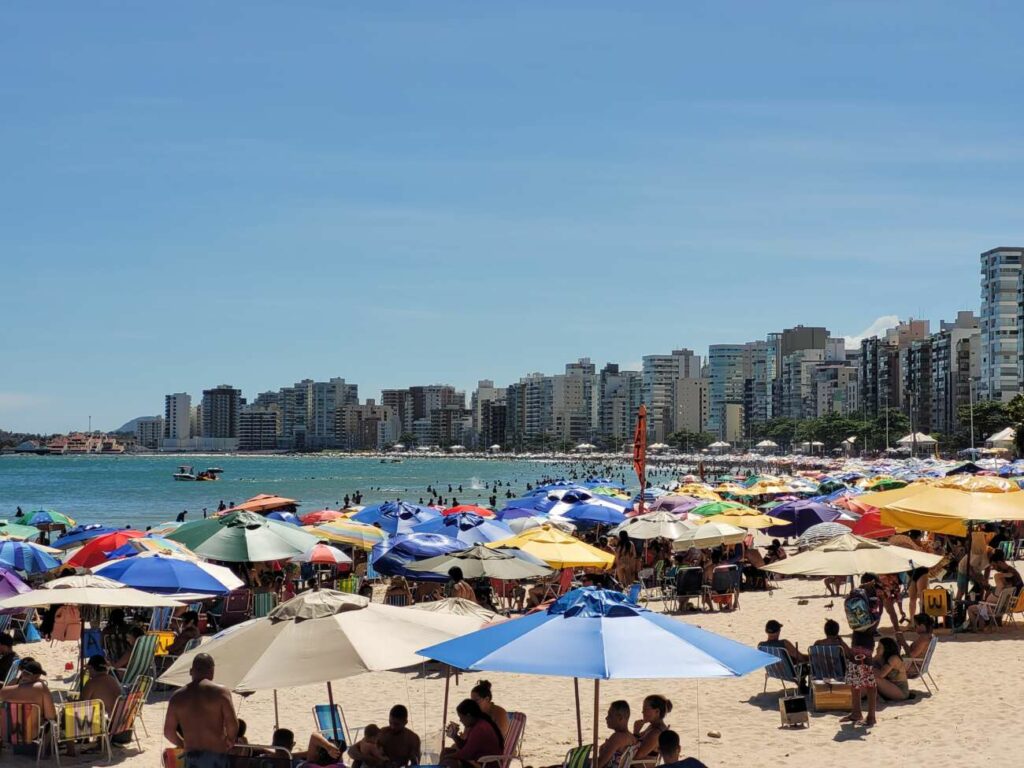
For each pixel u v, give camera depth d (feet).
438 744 43.83
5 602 48.49
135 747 51.39
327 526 102.42
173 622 77.05
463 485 531.50
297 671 33.01
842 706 53.83
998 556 77.10
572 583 90.79
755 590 104.83
